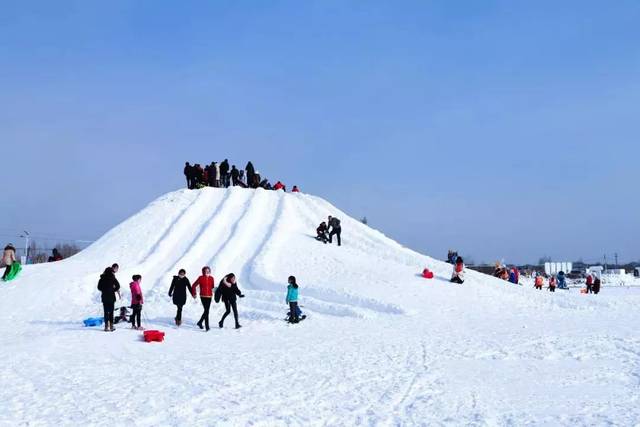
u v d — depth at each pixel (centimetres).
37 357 1352
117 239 3566
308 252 3238
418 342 1644
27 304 2422
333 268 2988
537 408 946
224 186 4509
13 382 1079
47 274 2834
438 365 1307
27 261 4509
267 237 3494
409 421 852
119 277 2873
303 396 998
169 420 834
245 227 3600
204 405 923
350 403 954
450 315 2297
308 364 1300
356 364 1304
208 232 3525
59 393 994
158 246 3369
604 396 1041
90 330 1809
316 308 2331
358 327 1972
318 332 1855
